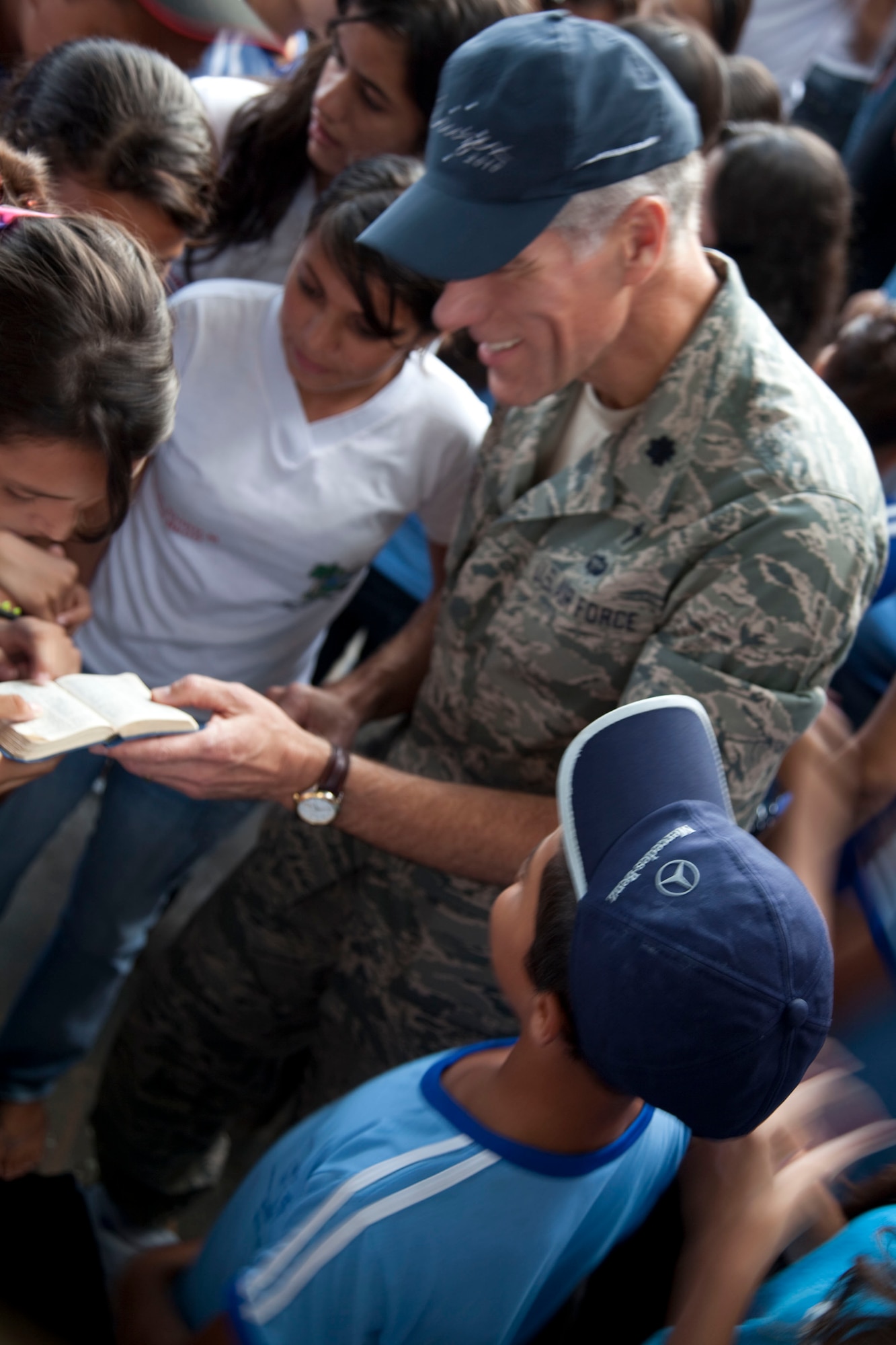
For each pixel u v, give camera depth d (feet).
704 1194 3.90
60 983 6.59
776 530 4.23
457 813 4.98
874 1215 3.44
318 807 4.91
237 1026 6.10
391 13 5.58
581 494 4.79
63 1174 4.94
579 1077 3.19
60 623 5.16
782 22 13.05
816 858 5.39
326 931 5.84
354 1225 3.13
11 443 3.71
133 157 5.07
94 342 3.60
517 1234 3.26
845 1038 5.05
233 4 6.53
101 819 6.34
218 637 5.97
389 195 4.81
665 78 4.29
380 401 5.47
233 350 5.41
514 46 4.10
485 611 5.26
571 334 4.37
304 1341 3.13
